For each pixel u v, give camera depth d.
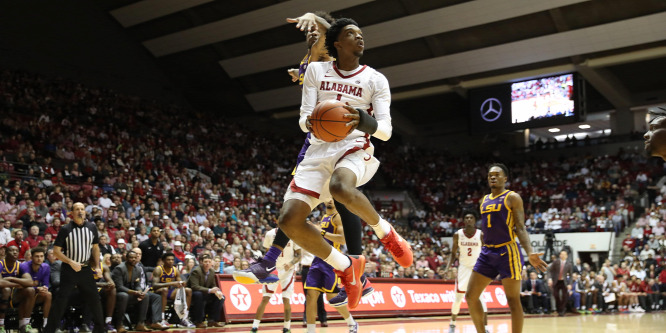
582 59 25.30
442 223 26.16
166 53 30.38
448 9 24.53
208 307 10.25
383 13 25.86
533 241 23.34
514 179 29.69
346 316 6.66
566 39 24.44
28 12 26.69
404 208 30.00
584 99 26.55
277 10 26.36
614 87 27.77
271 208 22.98
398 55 27.98
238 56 29.52
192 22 28.23
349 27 3.23
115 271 8.98
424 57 27.75
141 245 10.15
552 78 26.70
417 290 13.57
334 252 3.18
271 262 3.37
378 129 3.04
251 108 32.97
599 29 23.64
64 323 9.10
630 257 19.83
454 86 28.66
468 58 26.72
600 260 22.62
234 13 27.41
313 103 3.26
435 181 31.66
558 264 15.70
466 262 9.03
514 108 27.58
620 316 14.80
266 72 30.12
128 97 28.36
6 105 21.67
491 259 5.45
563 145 31.44
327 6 25.67
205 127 29.41
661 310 18.30
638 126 30.00
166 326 9.39
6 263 8.28
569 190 26.95
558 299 15.59
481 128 28.36
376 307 12.51
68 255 7.25
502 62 26.41
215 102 33.06
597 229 22.36
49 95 24.02
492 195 5.58
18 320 8.31
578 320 12.66
